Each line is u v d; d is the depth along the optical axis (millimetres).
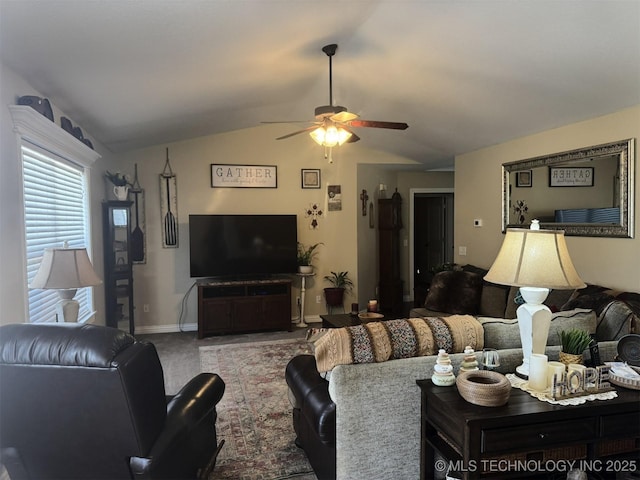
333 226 6461
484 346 2170
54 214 3367
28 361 1466
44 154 3102
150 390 1596
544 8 2508
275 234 5879
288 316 5730
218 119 5109
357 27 3117
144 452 1583
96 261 4578
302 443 2590
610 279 3637
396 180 7707
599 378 1844
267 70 3727
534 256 1940
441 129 5047
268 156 6148
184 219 5855
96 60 2707
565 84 3340
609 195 3617
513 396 1803
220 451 2621
